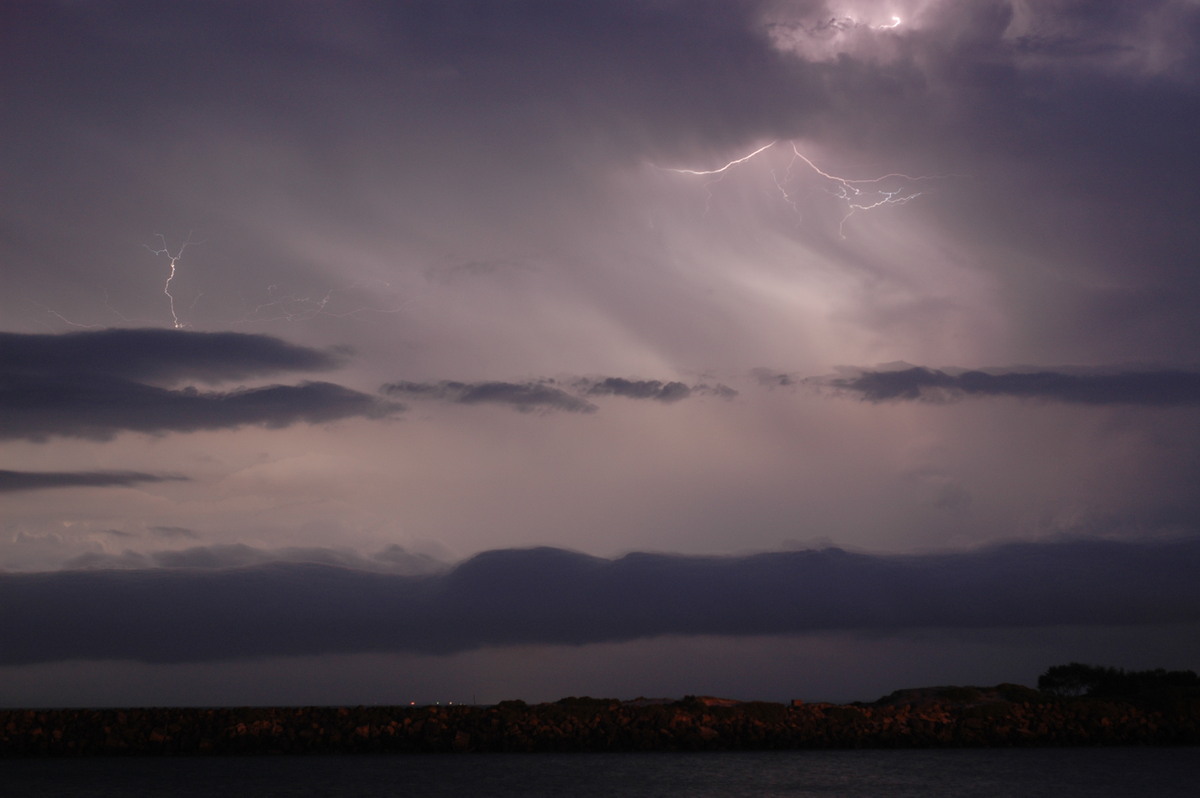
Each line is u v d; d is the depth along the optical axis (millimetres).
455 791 55875
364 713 74688
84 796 54969
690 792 54938
